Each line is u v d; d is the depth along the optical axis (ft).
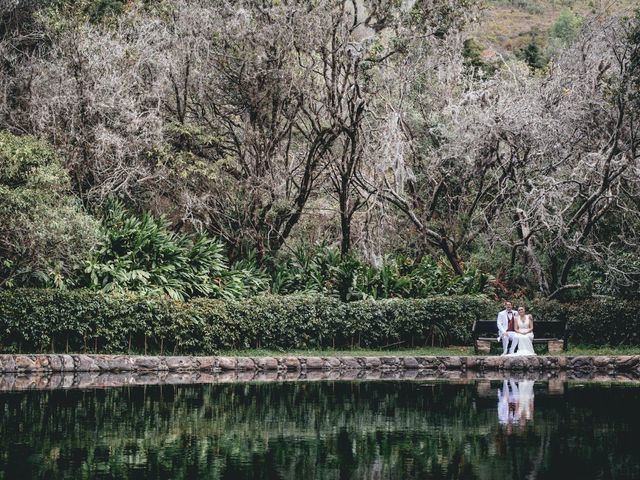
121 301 55.57
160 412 35.91
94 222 53.11
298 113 75.15
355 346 67.15
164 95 69.97
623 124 70.44
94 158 64.80
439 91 80.28
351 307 66.18
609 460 26.17
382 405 39.34
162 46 69.31
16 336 52.42
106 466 24.59
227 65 70.44
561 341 66.49
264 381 50.80
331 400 41.11
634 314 69.46
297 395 43.09
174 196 70.79
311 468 24.86
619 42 70.18
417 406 39.09
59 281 54.24
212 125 73.56
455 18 74.13
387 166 69.56
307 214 81.46
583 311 69.82
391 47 73.00
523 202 72.54
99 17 75.15
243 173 71.67
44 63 66.08
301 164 74.54
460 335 69.46
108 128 65.31
